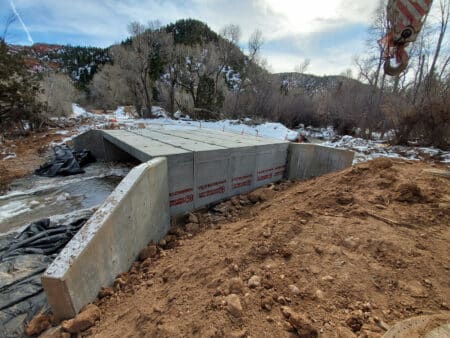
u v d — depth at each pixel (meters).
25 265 3.21
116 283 3.10
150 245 4.09
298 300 1.98
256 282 2.21
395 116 11.38
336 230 2.91
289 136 15.34
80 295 2.52
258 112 22.98
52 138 12.74
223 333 1.73
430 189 3.77
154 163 4.33
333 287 2.06
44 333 2.36
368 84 17.69
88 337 2.21
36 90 15.30
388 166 4.76
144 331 1.99
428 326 1.61
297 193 5.14
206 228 4.93
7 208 5.79
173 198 5.25
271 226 3.26
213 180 5.94
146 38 24.16
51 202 6.18
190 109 26.52
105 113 33.75
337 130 18.19
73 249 2.56
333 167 7.21
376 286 2.04
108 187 7.29
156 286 2.83
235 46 24.75
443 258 2.31
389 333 1.57
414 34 3.27
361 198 3.71
